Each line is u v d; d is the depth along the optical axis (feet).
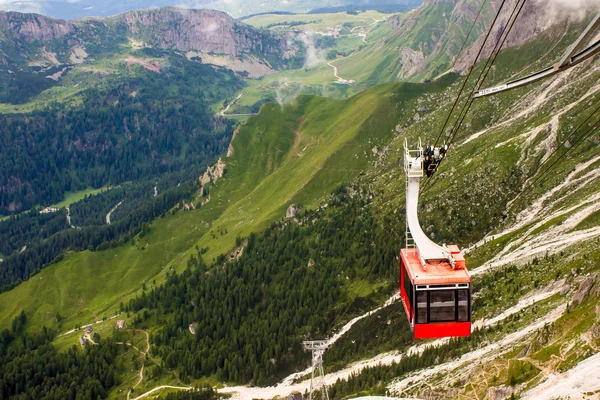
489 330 624.18
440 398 544.62
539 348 498.28
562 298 598.34
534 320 588.50
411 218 184.96
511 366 478.59
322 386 613.52
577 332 471.21
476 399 501.97
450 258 176.96
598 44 140.15
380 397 570.05
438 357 634.43
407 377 629.92
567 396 410.11
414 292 172.24
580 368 430.20
